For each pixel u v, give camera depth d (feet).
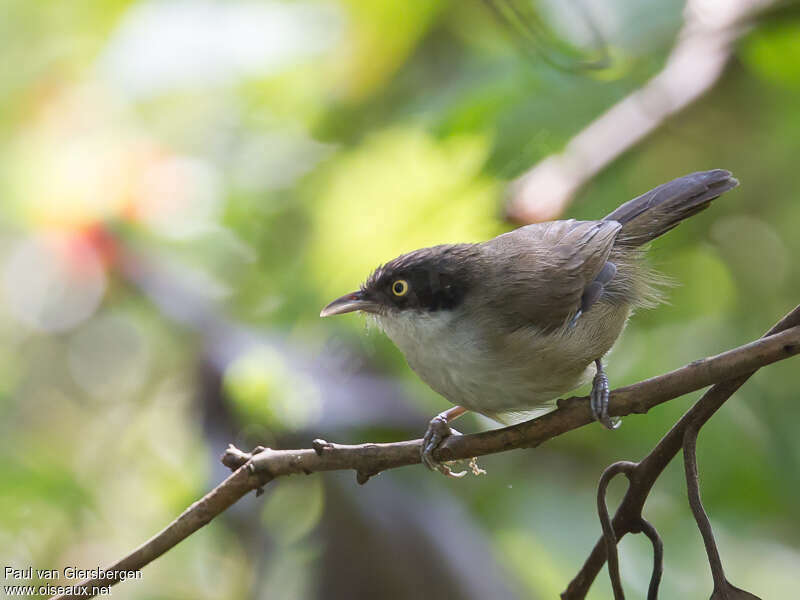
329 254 37.09
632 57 34.91
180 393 39.65
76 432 39.81
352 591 32.24
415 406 33.96
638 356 37.76
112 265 37.96
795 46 35.22
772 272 41.91
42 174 38.34
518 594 32.04
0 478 32.14
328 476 33.47
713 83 34.01
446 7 39.01
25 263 38.78
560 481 35.99
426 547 32.37
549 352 24.88
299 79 39.68
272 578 33.68
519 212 30.66
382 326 27.09
